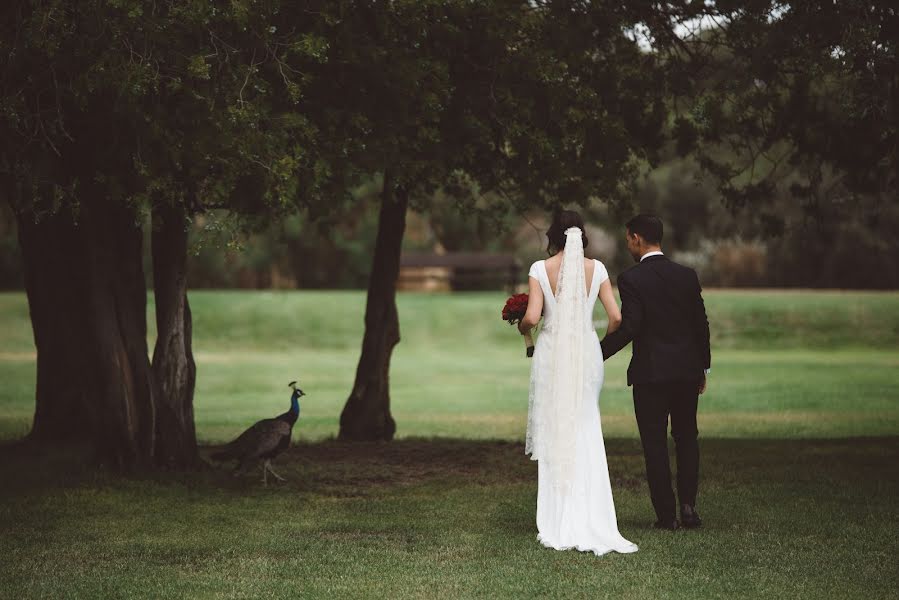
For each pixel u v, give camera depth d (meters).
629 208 20.59
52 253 20.73
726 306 68.31
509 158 18.58
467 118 16.02
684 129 18.75
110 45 12.01
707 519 11.78
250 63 13.19
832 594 8.69
